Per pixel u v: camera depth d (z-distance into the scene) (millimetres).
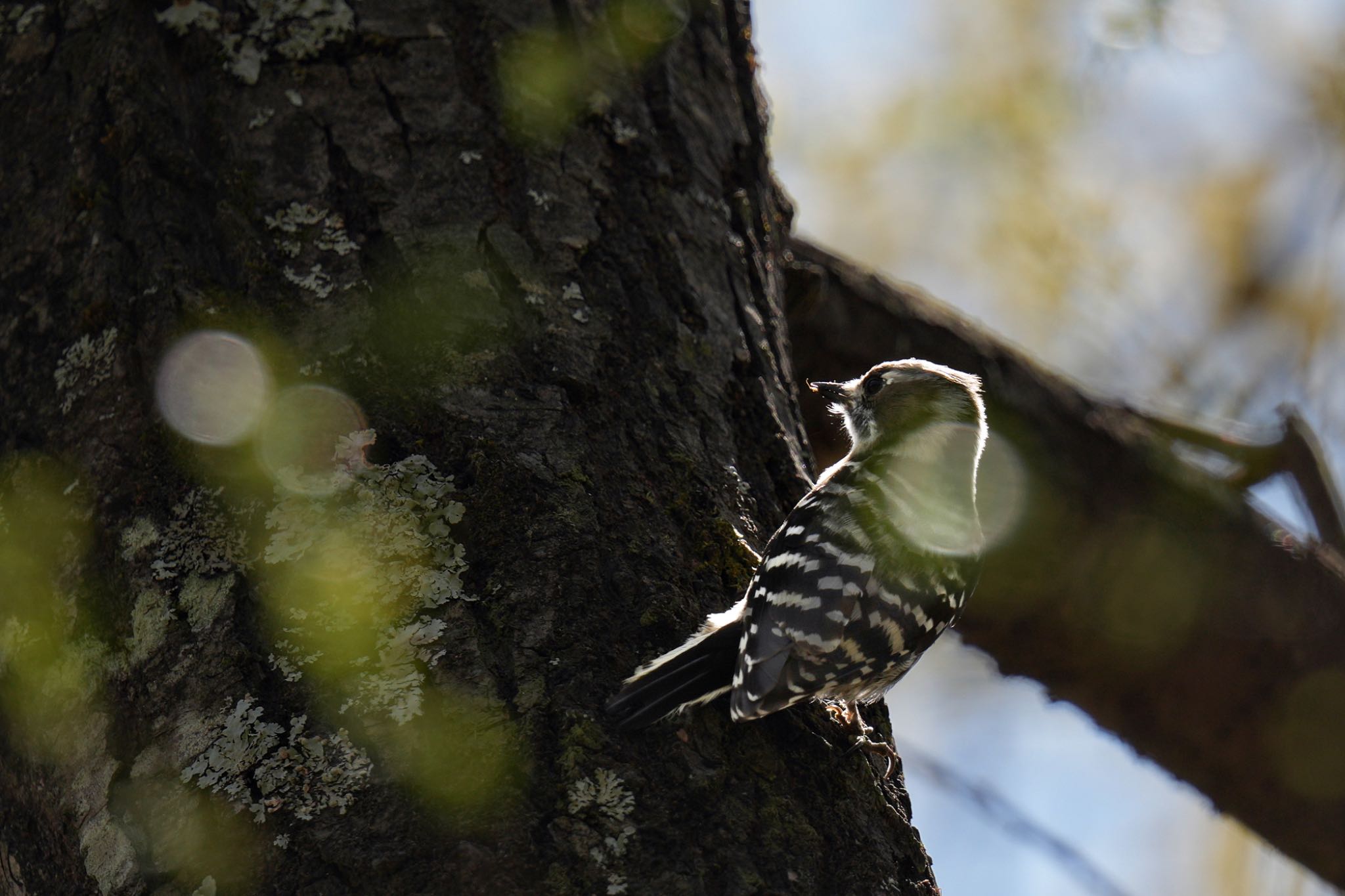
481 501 4945
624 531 5121
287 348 5324
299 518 4816
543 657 4605
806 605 5480
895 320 8820
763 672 4906
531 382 5402
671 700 4684
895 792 5285
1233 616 8898
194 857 4195
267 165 5848
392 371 5301
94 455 5133
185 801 4309
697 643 4887
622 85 6699
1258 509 9281
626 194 6324
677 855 4262
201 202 5691
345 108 6062
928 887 4824
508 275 5723
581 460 5203
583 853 4168
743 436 5957
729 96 7262
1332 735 9031
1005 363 8930
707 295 6211
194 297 5348
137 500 5004
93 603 4879
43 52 6199
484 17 6496
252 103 6012
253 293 5469
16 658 4949
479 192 5957
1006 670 9500
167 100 5895
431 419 5160
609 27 6879
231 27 6188
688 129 6789
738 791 4609
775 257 7188
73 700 4750
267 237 5637
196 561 4793
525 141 6191
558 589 4781
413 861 4082
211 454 5004
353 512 4840
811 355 8742
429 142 6039
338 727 4371
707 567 5254
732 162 7027
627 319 5875
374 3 6418
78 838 4488
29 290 5617
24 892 4707
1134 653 9062
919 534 6230
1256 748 9250
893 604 5848
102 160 5758
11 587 5059
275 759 4312
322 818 4191
